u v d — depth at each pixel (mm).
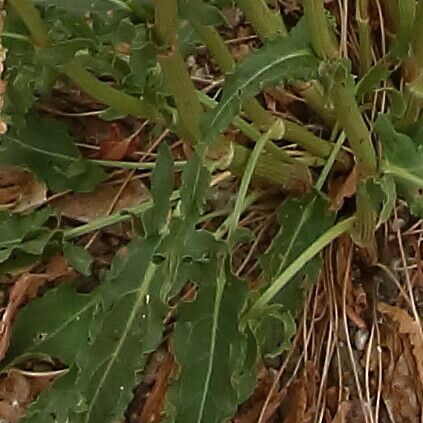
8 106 469
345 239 496
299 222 471
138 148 519
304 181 484
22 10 356
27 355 473
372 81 448
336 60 382
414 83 442
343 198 480
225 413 381
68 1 403
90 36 407
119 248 510
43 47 373
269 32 419
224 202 499
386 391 490
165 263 401
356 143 423
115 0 392
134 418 491
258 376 478
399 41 432
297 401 485
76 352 466
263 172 467
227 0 424
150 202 482
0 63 414
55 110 521
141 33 366
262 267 465
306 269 465
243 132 460
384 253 508
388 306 495
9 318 483
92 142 520
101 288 456
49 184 498
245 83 369
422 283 501
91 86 415
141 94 447
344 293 497
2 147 490
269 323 423
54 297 474
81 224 513
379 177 434
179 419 378
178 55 367
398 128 465
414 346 483
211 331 384
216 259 391
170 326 488
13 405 491
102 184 515
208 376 381
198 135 397
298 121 515
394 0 497
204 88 525
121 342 416
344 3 514
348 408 488
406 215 506
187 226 372
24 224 487
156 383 487
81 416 430
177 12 354
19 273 490
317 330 499
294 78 405
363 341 498
